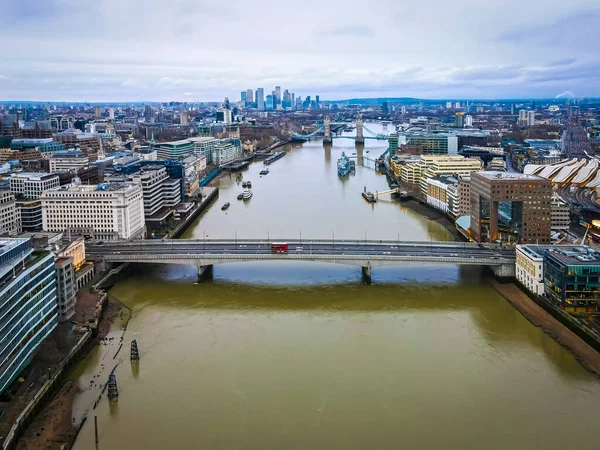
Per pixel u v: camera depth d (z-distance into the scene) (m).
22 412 165.25
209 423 166.62
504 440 158.00
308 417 168.88
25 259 195.50
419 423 165.62
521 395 180.12
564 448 154.50
